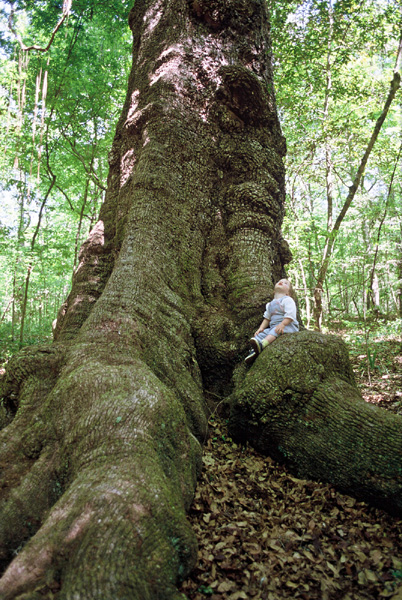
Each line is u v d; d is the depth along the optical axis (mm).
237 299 4781
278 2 8164
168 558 2012
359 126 11250
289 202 13562
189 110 5320
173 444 2766
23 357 3338
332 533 2617
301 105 10688
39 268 17938
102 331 3520
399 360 8320
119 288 3934
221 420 4148
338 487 3068
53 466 2594
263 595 2127
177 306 4230
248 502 2959
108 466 2281
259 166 5516
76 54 11344
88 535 1890
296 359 3523
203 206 5141
